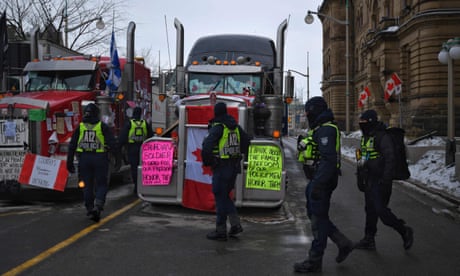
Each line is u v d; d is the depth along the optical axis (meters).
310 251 5.30
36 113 9.40
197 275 5.10
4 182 9.45
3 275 4.99
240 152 6.73
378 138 6.00
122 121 12.21
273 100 10.69
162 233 7.02
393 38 32.22
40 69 11.58
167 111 11.57
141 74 14.41
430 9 26.16
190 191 8.55
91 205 7.85
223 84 11.76
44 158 9.41
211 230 7.26
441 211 8.96
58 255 5.77
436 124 26.12
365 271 5.33
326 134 5.10
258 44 13.62
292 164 19.64
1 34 14.32
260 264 5.53
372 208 6.18
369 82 37.47
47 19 28.03
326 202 5.24
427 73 26.53
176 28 12.17
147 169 8.76
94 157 7.68
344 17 56.44
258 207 9.05
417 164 16.58
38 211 8.72
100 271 5.18
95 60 12.20
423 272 5.32
